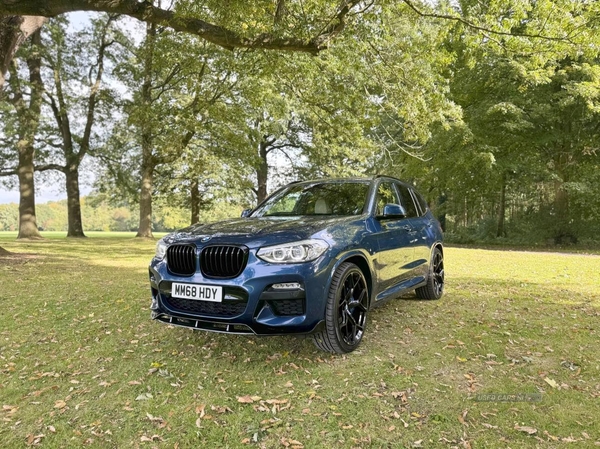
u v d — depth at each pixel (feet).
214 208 104.68
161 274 11.10
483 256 42.01
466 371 10.08
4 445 7.23
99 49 75.72
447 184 63.93
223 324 10.03
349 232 11.53
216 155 71.67
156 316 11.38
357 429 7.52
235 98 52.85
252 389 9.22
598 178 56.59
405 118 30.55
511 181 68.03
